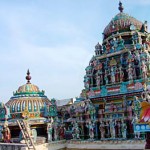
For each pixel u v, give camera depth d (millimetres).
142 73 37531
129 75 38875
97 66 43281
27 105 47906
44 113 48250
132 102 37469
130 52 39812
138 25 44438
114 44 41969
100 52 44594
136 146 33656
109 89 39781
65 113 49906
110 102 39969
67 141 42281
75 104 48281
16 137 45938
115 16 46844
